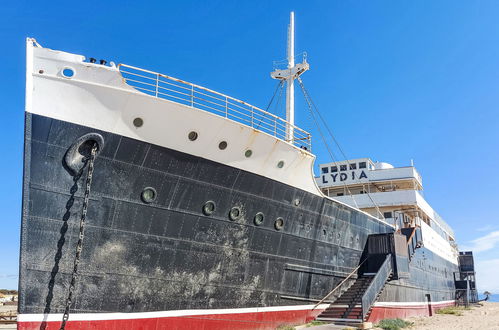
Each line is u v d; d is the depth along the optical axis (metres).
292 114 21.45
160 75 11.72
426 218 33.53
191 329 12.30
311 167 16.17
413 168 29.41
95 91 10.54
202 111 12.02
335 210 18.20
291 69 21.81
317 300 17.17
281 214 15.16
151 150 11.48
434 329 19.86
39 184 9.89
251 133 13.32
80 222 10.43
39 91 9.98
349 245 19.45
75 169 10.39
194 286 12.49
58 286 10.05
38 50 10.15
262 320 14.42
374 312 20.27
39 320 9.70
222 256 13.23
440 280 34.41
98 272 10.62
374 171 30.41
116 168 10.98
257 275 14.34
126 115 10.97
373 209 28.94
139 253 11.34
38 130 9.89
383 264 19.30
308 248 16.61
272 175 14.57
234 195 13.47
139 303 11.30
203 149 12.46
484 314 32.38
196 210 12.52
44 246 9.91
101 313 10.62
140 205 11.40
